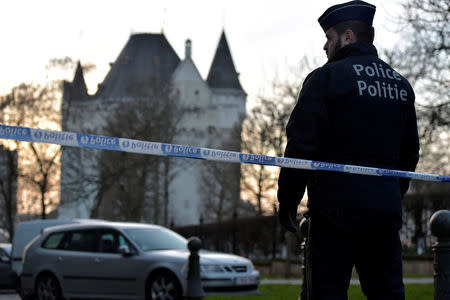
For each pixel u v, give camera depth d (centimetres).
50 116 3850
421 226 1798
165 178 6316
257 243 2536
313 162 300
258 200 5316
